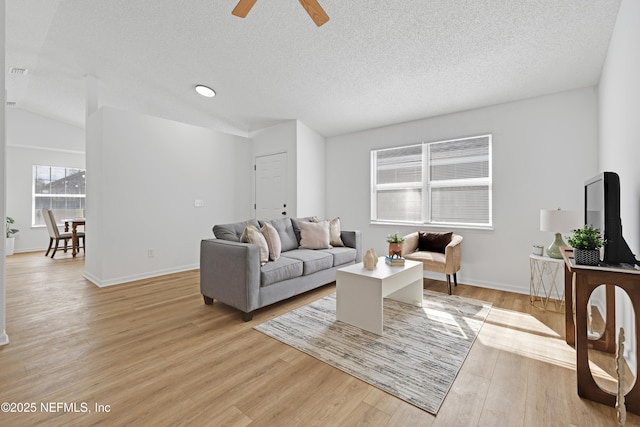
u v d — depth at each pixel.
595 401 1.55
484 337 2.29
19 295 3.32
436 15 2.39
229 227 3.21
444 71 3.06
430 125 4.13
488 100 3.51
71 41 3.32
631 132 1.89
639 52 1.69
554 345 2.16
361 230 4.85
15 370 1.83
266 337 2.30
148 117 4.15
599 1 2.07
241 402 1.55
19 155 6.29
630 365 1.86
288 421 1.42
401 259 2.79
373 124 4.56
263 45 3.06
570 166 3.15
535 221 3.35
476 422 1.41
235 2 2.56
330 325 2.52
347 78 3.47
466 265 3.80
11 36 3.26
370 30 2.65
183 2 2.62
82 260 5.38
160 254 4.27
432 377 1.77
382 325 2.40
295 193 4.82
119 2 2.69
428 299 3.20
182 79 3.94
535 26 2.35
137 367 1.87
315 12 1.80
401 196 4.45
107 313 2.79
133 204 3.99
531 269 3.13
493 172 3.60
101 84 4.28
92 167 3.98
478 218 3.77
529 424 1.40
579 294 1.57
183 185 4.55
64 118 6.29
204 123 5.43
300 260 3.12
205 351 2.08
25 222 6.37
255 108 4.55
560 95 3.20
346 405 1.53
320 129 5.02
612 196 1.58
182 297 3.28
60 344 2.17
